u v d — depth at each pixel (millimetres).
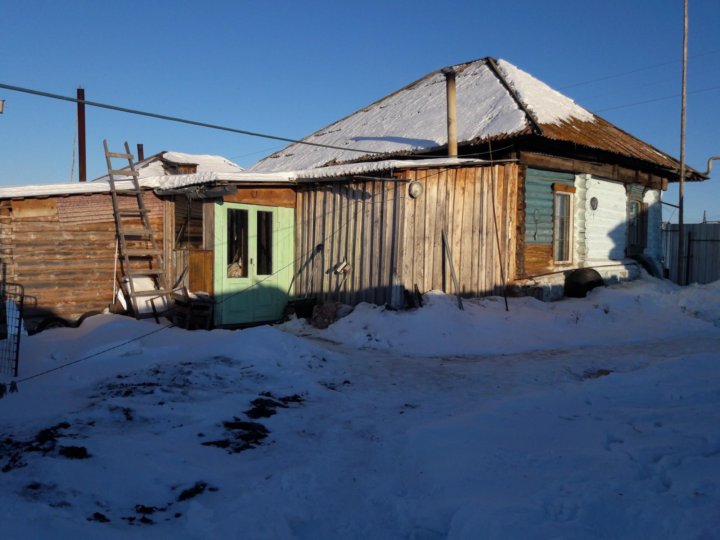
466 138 12477
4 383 6328
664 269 17797
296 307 11438
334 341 9719
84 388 6383
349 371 7727
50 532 3158
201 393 6203
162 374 6738
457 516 3475
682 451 4336
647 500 3469
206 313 10492
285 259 12023
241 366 7215
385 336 9523
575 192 13484
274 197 11742
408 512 3746
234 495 3994
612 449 4523
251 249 11336
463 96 15305
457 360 8609
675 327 11180
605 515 3361
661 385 6523
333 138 17984
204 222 10852
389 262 10531
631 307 12266
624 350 9367
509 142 11852
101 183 10594
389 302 10469
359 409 6055
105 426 5113
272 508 3760
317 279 11773
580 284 12719
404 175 10438
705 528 3037
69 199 10172
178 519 3660
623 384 6578
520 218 11875
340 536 3576
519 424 5258
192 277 11094
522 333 10047
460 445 4633
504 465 4230
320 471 4359
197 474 4266
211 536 3408
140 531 3441
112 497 3846
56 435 4746
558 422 5348
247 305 11258
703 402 5957
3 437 4734
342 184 11336
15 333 7875
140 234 10898
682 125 16203
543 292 12227
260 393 6418
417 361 8469
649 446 4496
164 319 10656
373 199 10836
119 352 7582
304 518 3770
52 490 3783
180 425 5273
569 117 14234
